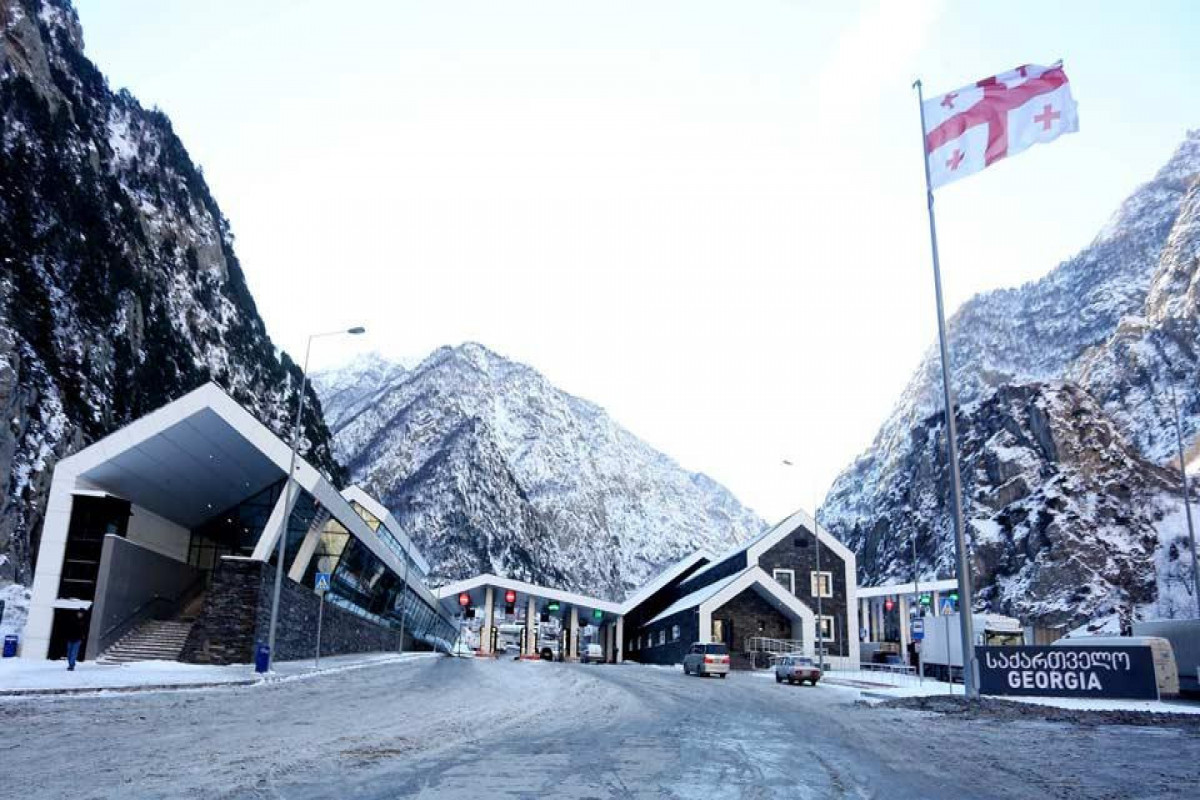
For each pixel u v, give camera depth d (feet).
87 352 250.16
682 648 226.58
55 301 250.16
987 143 86.84
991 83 88.12
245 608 110.01
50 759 34.65
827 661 205.16
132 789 28.53
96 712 53.21
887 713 71.10
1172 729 60.39
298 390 483.10
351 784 30.30
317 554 148.87
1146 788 34.19
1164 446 568.41
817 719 64.18
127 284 303.68
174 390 308.40
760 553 224.74
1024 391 510.99
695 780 33.35
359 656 166.20
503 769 34.76
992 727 60.13
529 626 310.86
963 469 540.52
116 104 426.51
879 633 317.01
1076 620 357.41
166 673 88.07
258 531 149.18
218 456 129.18
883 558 636.89
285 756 36.81
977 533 442.91
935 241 87.30
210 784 29.66
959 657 144.36
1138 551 379.14
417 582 250.57
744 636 213.46
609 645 325.62
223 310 418.51
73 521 112.98
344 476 474.90
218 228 487.20
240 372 393.50
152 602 123.65
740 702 82.12
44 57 321.73
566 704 72.74
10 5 307.58
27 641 107.14
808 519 229.45
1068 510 403.13
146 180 401.70
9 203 255.91
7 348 204.54
